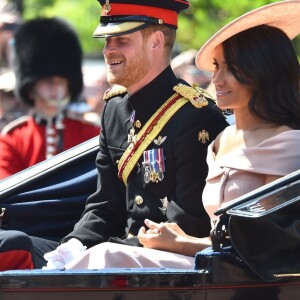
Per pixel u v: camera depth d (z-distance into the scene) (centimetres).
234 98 1827
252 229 1653
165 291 1634
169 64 1992
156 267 1773
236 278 1650
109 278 1625
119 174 2002
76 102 3108
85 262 1789
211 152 1878
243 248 1644
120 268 1689
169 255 1800
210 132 1936
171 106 1956
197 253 1658
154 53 1973
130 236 1966
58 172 2161
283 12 1825
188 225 1898
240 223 1642
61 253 1912
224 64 1830
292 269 1662
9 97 3369
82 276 1622
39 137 2872
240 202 1648
